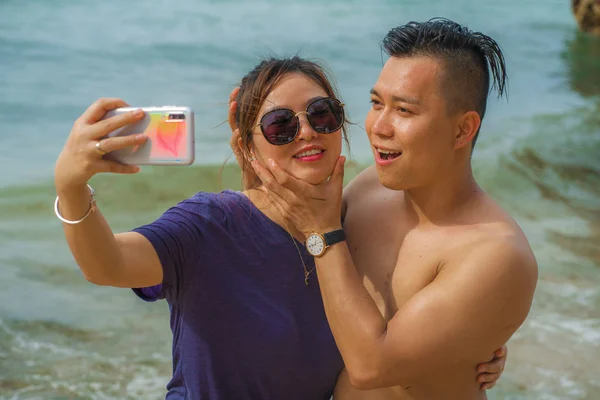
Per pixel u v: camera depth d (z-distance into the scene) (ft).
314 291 8.79
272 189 8.25
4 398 16.25
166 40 46.73
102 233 7.59
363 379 7.86
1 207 25.55
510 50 51.37
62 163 7.18
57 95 37.01
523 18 58.44
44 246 23.26
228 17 52.60
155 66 42.29
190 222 8.46
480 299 7.67
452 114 7.90
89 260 7.61
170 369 17.89
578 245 24.26
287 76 8.57
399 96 7.84
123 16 50.42
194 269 8.47
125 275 7.90
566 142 34.78
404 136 7.85
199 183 27.63
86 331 19.11
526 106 40.45
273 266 8.64
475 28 55.26
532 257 8.03
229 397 8.80
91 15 49.83
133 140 7.12
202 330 8.60
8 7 49.44
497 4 61.77
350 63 44.29
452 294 7.72
